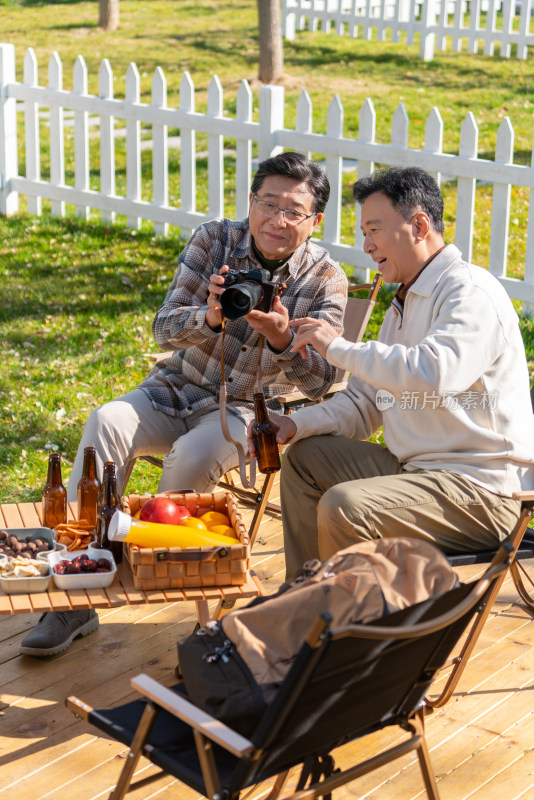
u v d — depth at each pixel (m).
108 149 8.16
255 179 3.52
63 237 8.17
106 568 2.73
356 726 2.14
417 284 3.11
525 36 14.54
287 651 2.05
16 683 3.10
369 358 2.98
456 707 3.02
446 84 13.55
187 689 2.13
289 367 3.48
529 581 3.44
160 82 7.71
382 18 15.80
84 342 6.22
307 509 3.33
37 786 2.66
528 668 3.22
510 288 6.40
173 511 2.82
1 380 5.65
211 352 3.66
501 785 2.70
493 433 3.04
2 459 4.80
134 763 2.08
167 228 8.12
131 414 3.60
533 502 2.93
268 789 2.66
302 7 16.38
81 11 19.67
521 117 11.85
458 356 2.91
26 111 8.52
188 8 19.62
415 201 3.06
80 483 3.04
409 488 2.99
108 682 3.12
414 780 2.71
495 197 6.30
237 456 3.54
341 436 3.44
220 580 2.71
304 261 3.66
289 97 13.06
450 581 2.10
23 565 2.69
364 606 2.05
